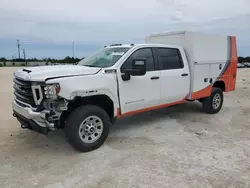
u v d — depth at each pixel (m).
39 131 3.80
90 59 5.19
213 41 6.32
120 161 3.67
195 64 5.81
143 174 3.26
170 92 5.38
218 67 6.60
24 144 4.37
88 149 4.01
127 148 4.19
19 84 3.99
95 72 4.08
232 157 3.83
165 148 4.19
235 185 3.01
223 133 5.04
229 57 6.97
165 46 5.36
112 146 4.29
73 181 3.10
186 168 3.44
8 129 5.20
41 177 3.21
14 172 3.34
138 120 6.07
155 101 5.11
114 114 4.41
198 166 3.51
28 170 3.40
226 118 6.30
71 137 3.85
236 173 3.31
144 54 4.89
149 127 5.47
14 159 3.75
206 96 6.40
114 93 4.30
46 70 3.91
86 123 4.00
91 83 3.91
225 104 8.22
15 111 4.26
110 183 3.04
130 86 4.56
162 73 5.14
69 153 3.99
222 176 3.22
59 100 3.70
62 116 3.89
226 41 6.80
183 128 5.39
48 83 3.55
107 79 4.16
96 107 4.07
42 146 4.29
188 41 5.74
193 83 5.86
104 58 4.83
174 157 3.81
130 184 3.02
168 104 5.54
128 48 4.77
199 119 6.18
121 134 4.97
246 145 4.35
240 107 7.71
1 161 3.68
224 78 6.90
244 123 5.82
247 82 15.34
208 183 3.04
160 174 3.26
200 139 4.67
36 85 3.67
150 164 3.57
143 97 4.82
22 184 3.03
